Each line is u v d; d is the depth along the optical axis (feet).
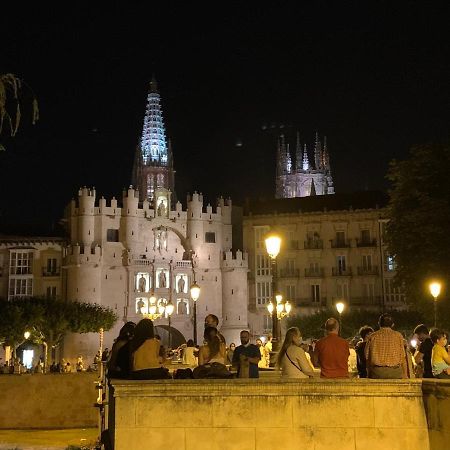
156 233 284.00
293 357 41.70
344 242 285.02
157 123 497.05
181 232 288.51
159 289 277.03
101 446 43.83
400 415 37.24
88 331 223.71
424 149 134.92
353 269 281.54
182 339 277.85
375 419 37.27
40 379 80.79
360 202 292.20
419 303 132.77
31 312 201.46
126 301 270.87
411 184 135.44
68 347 250.98
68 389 81.05
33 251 268.82
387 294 275.39
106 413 52.06
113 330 265.34
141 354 39.47
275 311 72.33
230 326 283.38
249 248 294.25
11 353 209.26
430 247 127.03
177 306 279.49
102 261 268.82
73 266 261.85
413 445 36.88
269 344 89.92
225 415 37.22
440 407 35.88
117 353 43.16
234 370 56.29
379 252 279.28
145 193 484.74
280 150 569.23
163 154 494.18
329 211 288.71
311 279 285.02
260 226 293.23
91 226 270.67
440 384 35.65
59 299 238.68
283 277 287.69
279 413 37.32
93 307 232.53
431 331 45.50
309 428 37.19
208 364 41.81
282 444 37.11
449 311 126.41
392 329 40.24
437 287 97.76
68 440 70.49
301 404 37.42
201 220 290.76
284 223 291.79
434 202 127.54
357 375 49.67
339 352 41.06
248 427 37.14
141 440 36.83
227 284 287.28
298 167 562.25
